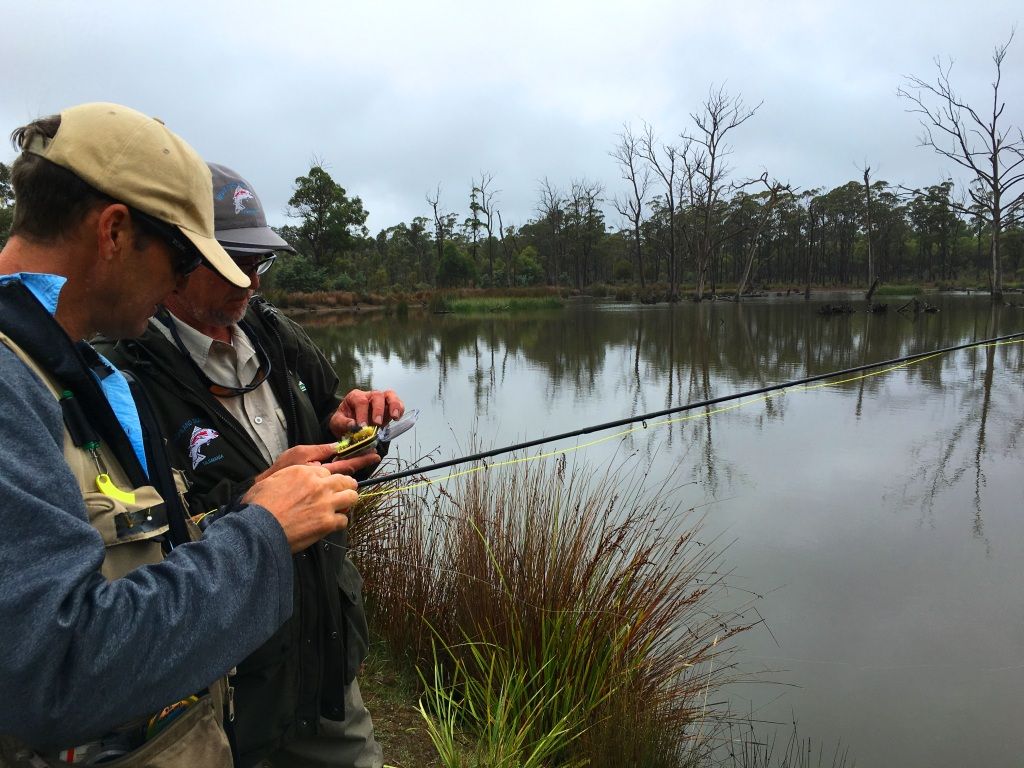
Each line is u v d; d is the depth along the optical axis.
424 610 2.74
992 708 2.68
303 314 31.92
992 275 30.73
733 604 3.37
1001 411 7.30
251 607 0.83
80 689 0.69
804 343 14.30
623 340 16.16
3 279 0.80
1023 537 4.13
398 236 69.94
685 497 4.73
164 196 0.88
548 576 2.48
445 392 9.34
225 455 1.43
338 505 0.96
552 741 2.18
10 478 0.69
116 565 0.86
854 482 5.09
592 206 58.50
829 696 2.75
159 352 1.39
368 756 1.68
